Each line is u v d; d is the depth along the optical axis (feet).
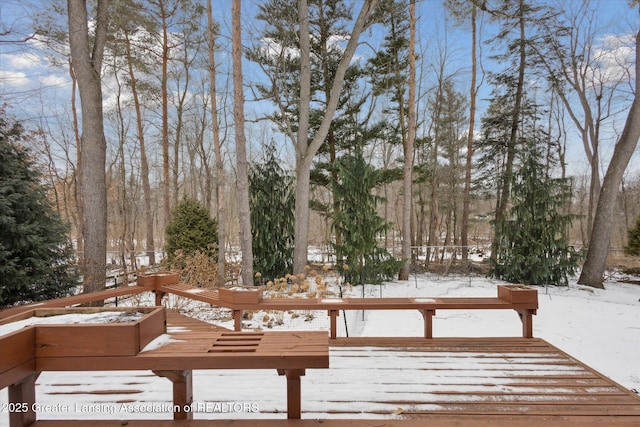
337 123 41.22
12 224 16.48
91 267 21.45
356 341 12.07
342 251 30.53
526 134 46.09
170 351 5.91
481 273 42.86
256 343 6.44
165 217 46.98
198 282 25.35
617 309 23.70
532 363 10.17
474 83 45.19
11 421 5.47
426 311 12.44
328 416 7.23
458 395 8.18
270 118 30.86
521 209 32.50
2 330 5.32
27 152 20.56
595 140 47.83
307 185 30.86
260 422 6.07
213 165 78.33
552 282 32.81
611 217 33.58
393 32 41.09
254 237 30.30
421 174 49.37
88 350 5.36
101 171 22.36
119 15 38.04
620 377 12.56
